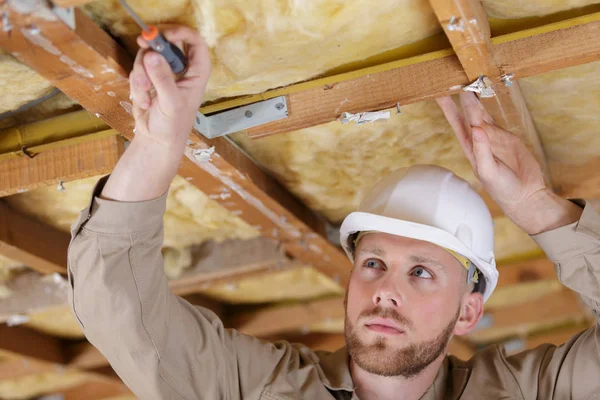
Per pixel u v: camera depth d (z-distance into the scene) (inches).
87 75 63.7
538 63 70.1
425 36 72.6
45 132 79.3
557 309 178.9
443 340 79.3
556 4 69.3
